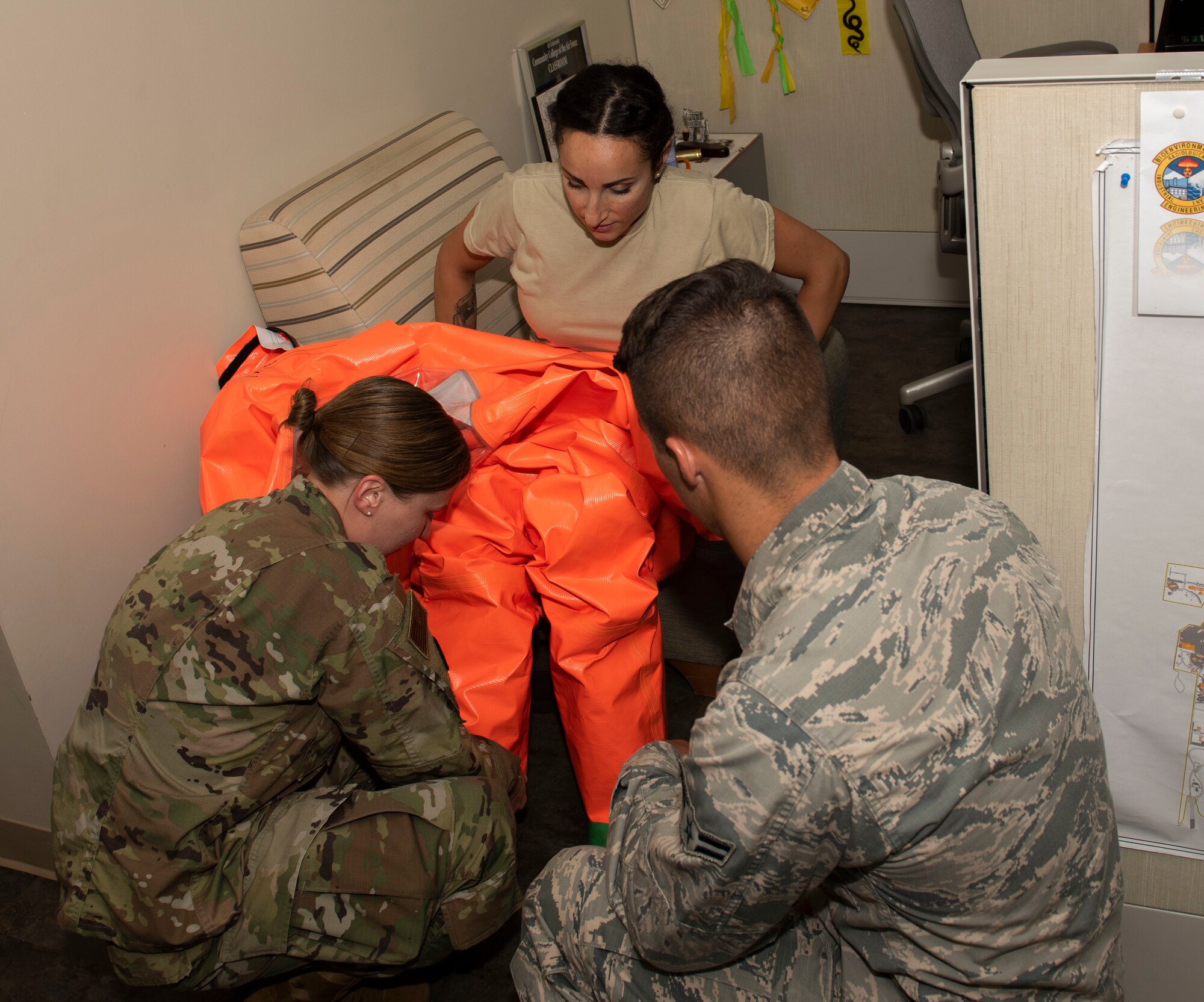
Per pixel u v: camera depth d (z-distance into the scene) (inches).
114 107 64.4
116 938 51.2
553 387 62.5
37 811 70.1
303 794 55.3
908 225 133.1
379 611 50.9
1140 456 46.0
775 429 35.9
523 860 69.8
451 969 63.7
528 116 113.3
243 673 48.9
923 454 107.6
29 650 63.2
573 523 60.9
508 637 63.9
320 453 53.9
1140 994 55.6
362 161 82.4
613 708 62.9
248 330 76.0
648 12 133.2
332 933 52.7
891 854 33.6
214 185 72.9
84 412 64.8
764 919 36.2
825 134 131.9
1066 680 35.5
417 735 54.3
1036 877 34.7
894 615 33.9
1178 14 82.7
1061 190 44.3
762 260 71.8
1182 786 49.8
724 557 77.6
